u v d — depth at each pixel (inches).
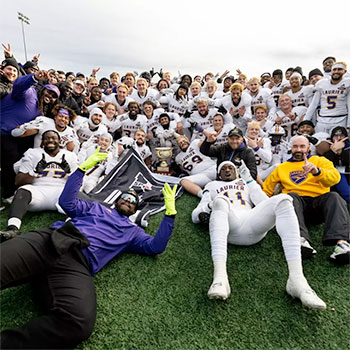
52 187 134.3
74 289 72.2
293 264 87.3
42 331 63.2
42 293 76.0
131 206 106.2
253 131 178.4
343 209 106.9
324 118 193.2
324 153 154.3
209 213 121.7
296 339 76.9
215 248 92.4
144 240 105.1
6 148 150.1
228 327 80.0
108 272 98.0
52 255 77.5
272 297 90.4
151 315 82.7
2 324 75.5
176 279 97.7
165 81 301.1
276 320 82.2
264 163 182.2
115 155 185.0
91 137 194.9
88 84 314.7
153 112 238.8
